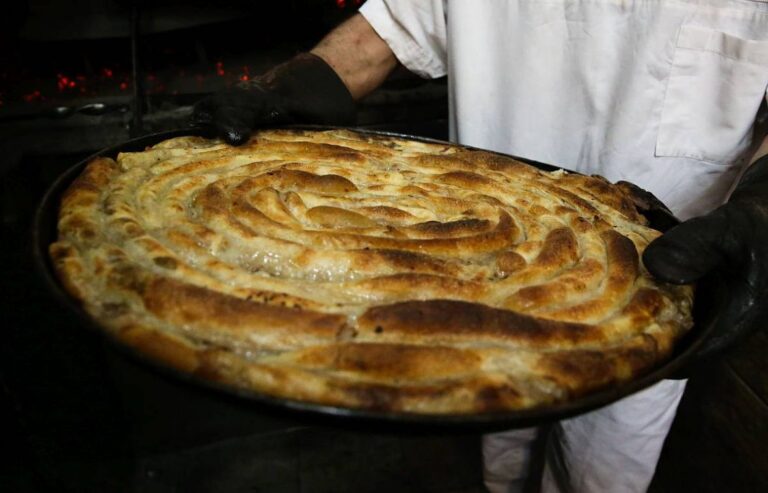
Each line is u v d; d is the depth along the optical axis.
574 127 2.40
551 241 1.42
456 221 1.49
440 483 2.96
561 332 1.13
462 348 1.09
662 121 2.15
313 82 2.13
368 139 2.00
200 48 3.79
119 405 2.63
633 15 2.08
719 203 2.28
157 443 2.88
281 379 0.98
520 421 0.91
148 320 1.07
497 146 2.62
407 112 3.58
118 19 3.40
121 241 1.26
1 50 3.35
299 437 3.04
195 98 3.45
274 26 3.99
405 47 2.51
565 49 2.27
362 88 2.51
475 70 2.46
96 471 2.53
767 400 2.21
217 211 1.37
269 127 1.95
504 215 1.52
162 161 1.66
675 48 2.04
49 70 3.48
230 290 1.15
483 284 1.25
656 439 2.37
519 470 2.89
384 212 1.50
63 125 2.83
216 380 0.98
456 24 2.40
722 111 2.08
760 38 1.94
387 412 0.94
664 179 2.27
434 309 1.11
